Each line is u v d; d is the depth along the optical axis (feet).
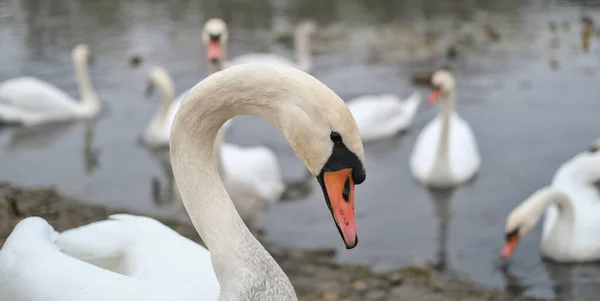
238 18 58.90
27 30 54.34
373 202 29.73
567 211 25.46
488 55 46.55
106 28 54.85
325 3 63.93
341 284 18.88
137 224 10.66
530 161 32.53
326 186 8.14
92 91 40.50
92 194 29.37
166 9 61.52
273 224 27.07
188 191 8.84
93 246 10.28
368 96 41.52
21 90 39.60
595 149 29.37
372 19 57.67
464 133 34.12
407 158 35.40
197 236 20.20
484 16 56.44
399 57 47.42
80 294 9.02
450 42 49.90
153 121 35.78
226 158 28.25
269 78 8.17
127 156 34.32
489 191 30.60
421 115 41.19
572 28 50.88
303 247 24.85
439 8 60.23
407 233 26.68
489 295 19.94
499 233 26.91
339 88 42.68
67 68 46.26
